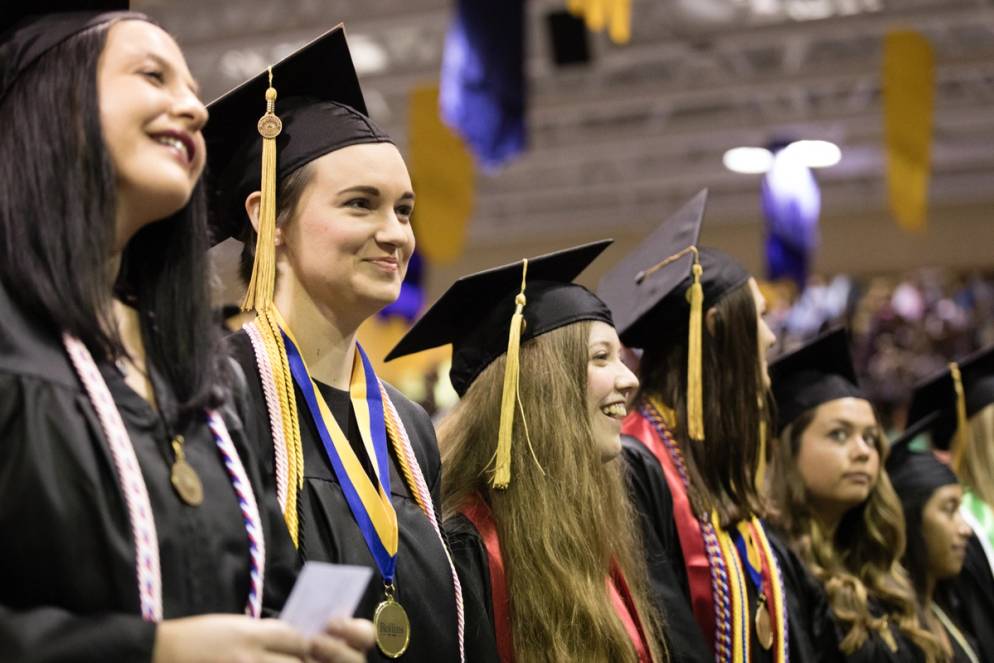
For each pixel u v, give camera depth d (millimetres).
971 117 15086
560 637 2609
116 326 1703
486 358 2926
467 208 9898
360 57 13852
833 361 4094
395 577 2180
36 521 1561
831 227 18891
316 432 2189
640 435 3371
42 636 1499
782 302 13805
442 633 2219
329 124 2295
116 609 1599
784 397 4055
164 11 12414
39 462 1577
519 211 20109
